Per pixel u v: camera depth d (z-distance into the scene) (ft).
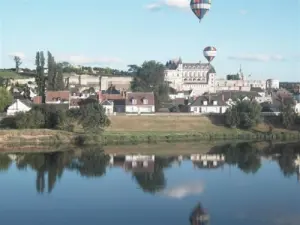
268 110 545.44
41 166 290.56
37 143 389.39
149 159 318.04
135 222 181.27
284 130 472.85
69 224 179.63
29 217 188.03
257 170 281.13
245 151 357.82
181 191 228.02
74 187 236.22
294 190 231.30
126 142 404.57
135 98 549.13
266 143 409.49
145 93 560.61
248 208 199.62
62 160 311.68
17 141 390.42
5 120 447.42
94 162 304.91
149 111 544.21
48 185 240.32
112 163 301.43
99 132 413.80
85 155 332.60
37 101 583.58
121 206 202.18
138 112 524.52
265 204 205.77
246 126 467.93
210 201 210.18
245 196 219.41
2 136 393.50
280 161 312.50
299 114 522.47
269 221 182.70
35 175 264.31
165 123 467.93
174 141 416.46
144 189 232.12
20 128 414.00
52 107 442.09
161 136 423.64
